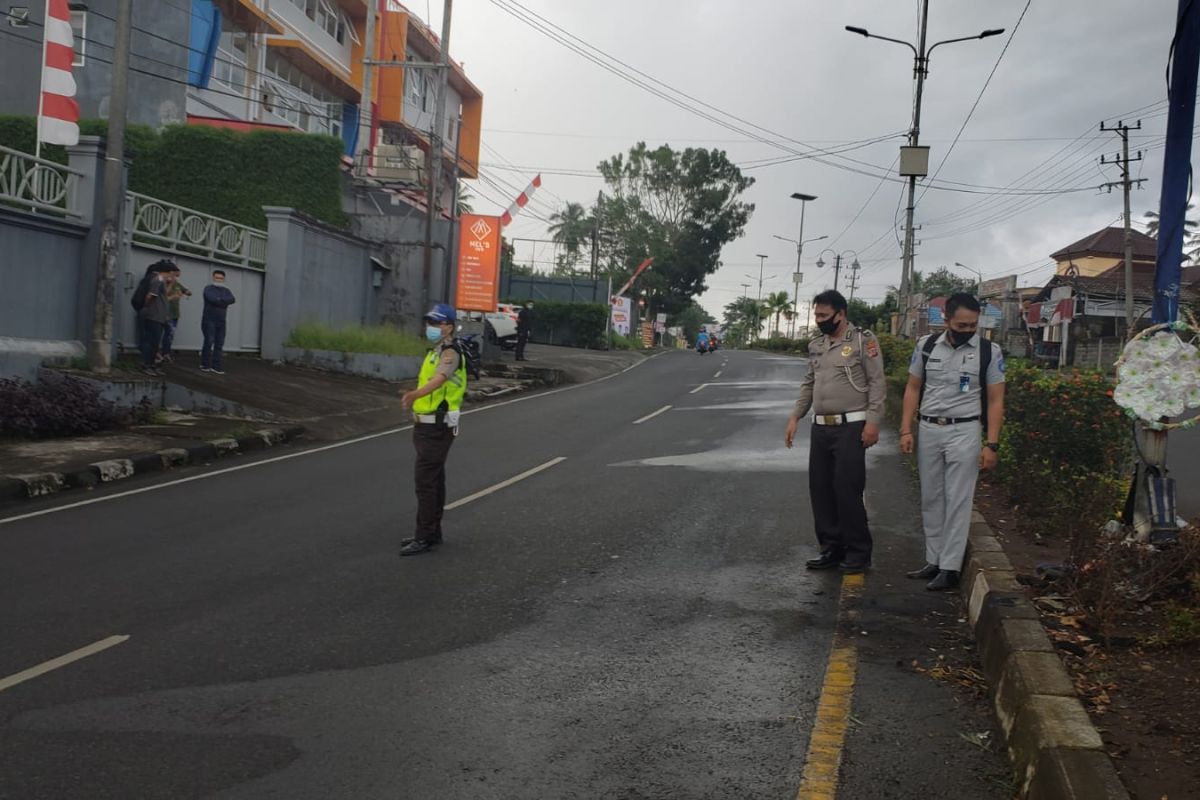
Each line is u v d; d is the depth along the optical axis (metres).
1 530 8.45
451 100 46.69
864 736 4.39
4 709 4.59
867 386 7.21
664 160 69.44
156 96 27.20
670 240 70.81
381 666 5.20
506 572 7.14
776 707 4.71
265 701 4.71
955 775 4.02
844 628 5.93
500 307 39.56
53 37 14.43
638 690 4.91
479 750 4.20
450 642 5.60
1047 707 4.01
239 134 25.50
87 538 8.16
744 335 126.00
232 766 4.02
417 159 30.31
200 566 7.26
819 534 7.38
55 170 14.79
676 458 12.94
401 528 8.64
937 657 5.43
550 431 15.93
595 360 36.03
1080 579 5.76
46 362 14.09
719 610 6.27
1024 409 8.66
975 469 6.73
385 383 21.05
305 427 15.30
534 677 5.07
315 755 4.13
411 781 3.91
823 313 7.33
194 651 5.40
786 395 23.06
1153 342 6.43
